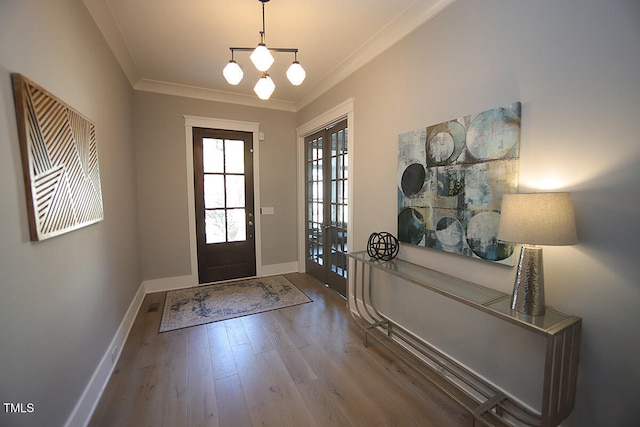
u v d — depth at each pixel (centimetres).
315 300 335
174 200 366
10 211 103
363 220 283
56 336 131
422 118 209
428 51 202
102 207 200
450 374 193
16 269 105
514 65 150
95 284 182
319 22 221
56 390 129
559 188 134
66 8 155
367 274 282
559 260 136
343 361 216
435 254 204
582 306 128
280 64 295
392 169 242
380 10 207
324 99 350
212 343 241
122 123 277
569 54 128
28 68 118
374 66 258
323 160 375
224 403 173
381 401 175
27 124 112
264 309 309
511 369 159
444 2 187
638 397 114
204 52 269
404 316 237
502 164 155
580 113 126
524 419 146
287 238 445
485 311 139
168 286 370
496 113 157
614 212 118
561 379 127
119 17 212
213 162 388
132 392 182
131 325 269
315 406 171
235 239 408
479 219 168
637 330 113
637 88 110
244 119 402
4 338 97
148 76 325
